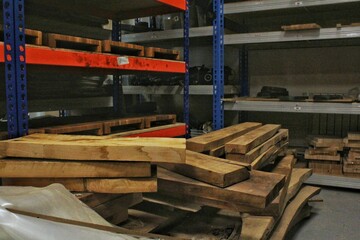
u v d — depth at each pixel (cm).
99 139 137
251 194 124
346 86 327
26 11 237
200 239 153
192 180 140
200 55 392
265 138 210
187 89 262
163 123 235
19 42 136
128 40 324
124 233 97
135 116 224
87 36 282
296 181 208
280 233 163
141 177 125
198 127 354
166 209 167
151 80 325
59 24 260
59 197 104
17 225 83
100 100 296
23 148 126
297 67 347
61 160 125
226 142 191
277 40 269
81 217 103
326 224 215
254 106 280
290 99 277
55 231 87
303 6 259
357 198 263
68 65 153
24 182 127
